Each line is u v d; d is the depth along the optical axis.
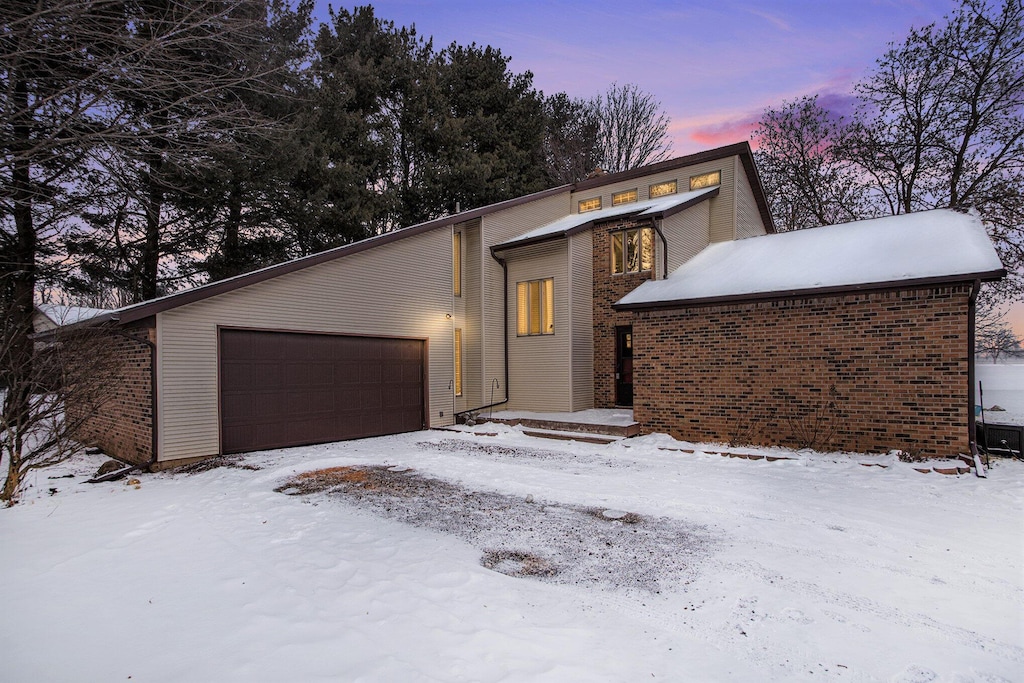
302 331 11.20
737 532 5.59
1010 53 18.09
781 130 23.33
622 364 14.82
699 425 10.98
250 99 14.57
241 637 3.35
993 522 5.81
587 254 15.18
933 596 4.08
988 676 3.03
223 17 10.79
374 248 12.62
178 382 9.42
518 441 11.81
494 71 26.72
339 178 18.38
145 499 7.03
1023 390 20.98
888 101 20.53
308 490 7.46
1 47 9.30
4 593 4.02
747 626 3.62
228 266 16.06
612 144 31.91
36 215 12.50
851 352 9.37
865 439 9.20
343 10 24.84
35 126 10.48
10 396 7.25
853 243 11.41
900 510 6.29
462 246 15.47
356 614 3.71
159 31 10.84
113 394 9.23
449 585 4.25
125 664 3.03
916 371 8.78
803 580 4.38
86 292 14.12
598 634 3.49
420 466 9.05
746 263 12.30
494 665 3.06
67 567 4.57
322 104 19.55
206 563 4.68
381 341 12.80
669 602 3.99
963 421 8.38
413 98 24.22
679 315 11.28
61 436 7.79
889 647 3.35
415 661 3.09
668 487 7.49
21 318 11.00
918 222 11.57
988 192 18.19
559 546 5.22
